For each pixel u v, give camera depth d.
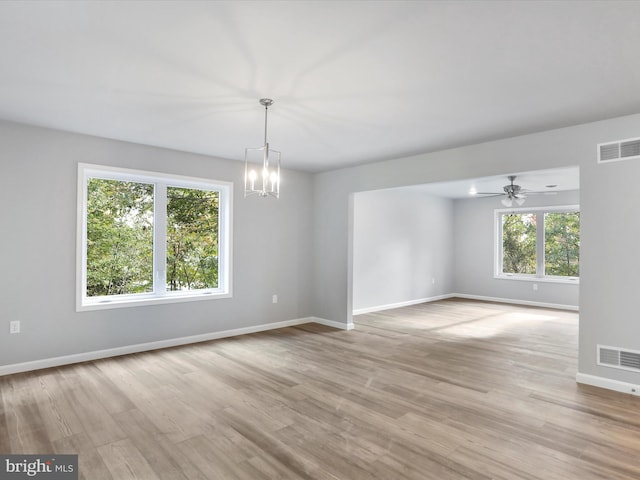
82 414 2.86
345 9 1.86
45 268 3.90
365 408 3.02
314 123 3.63
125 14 1.91
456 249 9.45
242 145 4.52
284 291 5.95
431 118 3.48
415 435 2.59
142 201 4.70
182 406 3.02
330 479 2.10
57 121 3.66
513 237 8.64
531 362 4.24
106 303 4.29
